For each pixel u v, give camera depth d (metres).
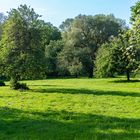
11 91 49.00
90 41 122.00
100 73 84.81
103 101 37.31
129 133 18.67
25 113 26.86
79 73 113.38
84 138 17.38
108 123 22.38
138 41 18.02
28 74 52.12
